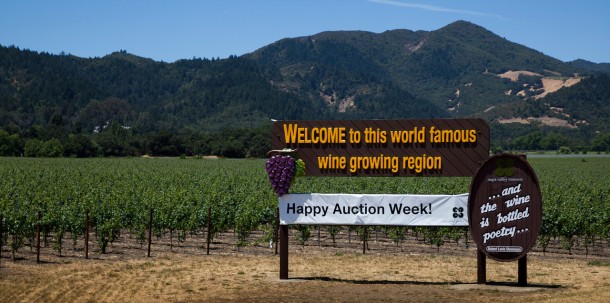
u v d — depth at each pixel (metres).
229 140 151.75
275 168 17.67
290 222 17.70
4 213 23.86
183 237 28.00
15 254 24.25
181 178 55.28
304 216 17.61
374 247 27.34
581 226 25.97
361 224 17.23
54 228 25.22
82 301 15.46
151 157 142.38
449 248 27.30
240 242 26.86
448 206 16.94
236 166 90.94
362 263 22.55
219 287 17.34
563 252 26.88
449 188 42.53
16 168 73.56
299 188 44.28
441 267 21.72
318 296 15.97
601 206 32.72
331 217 17.44
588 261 23.91
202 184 46.47
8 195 36.16
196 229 29.70
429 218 17.00
